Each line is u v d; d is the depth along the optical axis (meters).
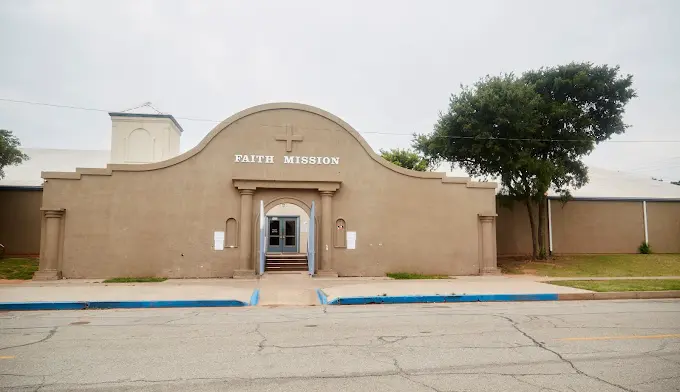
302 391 5.41
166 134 29.77
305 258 23.92
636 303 13.42
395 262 20.64
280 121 20.33
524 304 13.30
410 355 7.06
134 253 19.09
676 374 6.12
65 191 18.95
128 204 19.22
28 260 23.67
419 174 21.14
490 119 24.02
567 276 21.61
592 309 12.07
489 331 8.95
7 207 26.97
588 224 29.45
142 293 14.41
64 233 18.83
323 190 20.17
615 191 31.45
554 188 28.33
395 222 20.78
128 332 8.87
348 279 19.17
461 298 14.12
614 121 25.59
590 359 6.86
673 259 26.58
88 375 6.02
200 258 19.36
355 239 20.44
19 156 26.53
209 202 19.62
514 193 26.03
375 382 5.75
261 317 10.80
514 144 23.94
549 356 7.03
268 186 19.89
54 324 9.80
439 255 20.94
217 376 5.97
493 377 5.97
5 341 8.05
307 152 20.36
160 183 19.47
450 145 25.38
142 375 6.01
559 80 24.75
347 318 10.60
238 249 19.56
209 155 19.81
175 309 12.43
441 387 5.57
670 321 10.12
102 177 19.19
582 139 24.58
